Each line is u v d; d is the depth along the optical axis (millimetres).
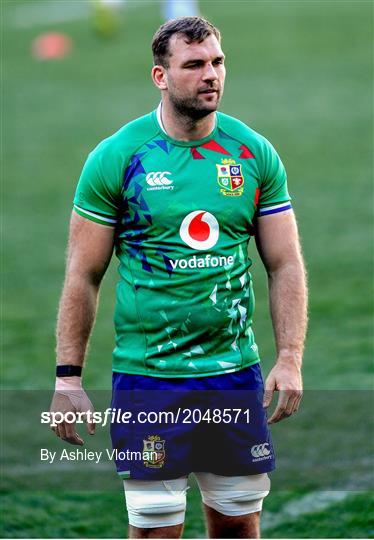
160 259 14078
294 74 95438
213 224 14039
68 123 84000
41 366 32969
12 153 74938
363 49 103812
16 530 19625
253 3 137000
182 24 13828
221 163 14102
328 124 76125
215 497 14711
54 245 51656
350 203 55625
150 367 14273
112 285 43344
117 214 14383
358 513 19891
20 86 102062
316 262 44656
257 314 37688
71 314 14531
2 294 43156
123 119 83812
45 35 131375
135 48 116688
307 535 19094
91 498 21406
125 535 19484
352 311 36969
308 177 62094
